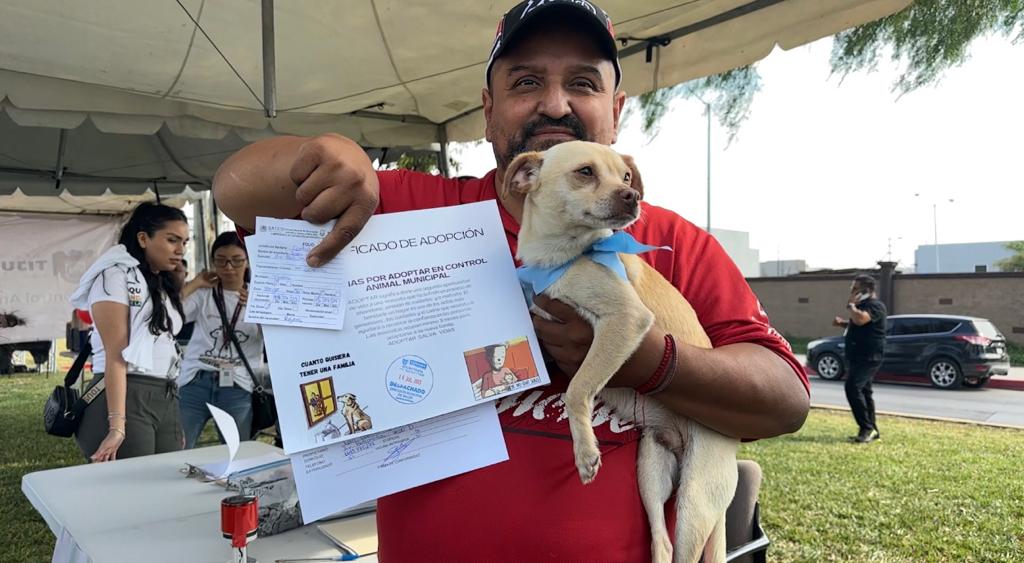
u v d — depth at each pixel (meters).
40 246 12.78
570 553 1.24
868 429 7.66
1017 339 19.39
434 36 3.72
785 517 4.83
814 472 6.12
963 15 7.18
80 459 6.43
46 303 12.92
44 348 13.42
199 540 1.95
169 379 3.57
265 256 1.16
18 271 12.63
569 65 1.51
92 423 3.45
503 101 1.54
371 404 1.18
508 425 1.31
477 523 1.26
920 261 61.03
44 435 7.54
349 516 2.21
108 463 2.93
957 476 5.98
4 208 12.23
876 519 4.77
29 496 2.56
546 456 1.29
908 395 12.22
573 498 1.27
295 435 1.13
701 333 1.49
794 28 3.38
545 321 1.32
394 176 1.61
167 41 3.58
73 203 11.64
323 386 1.16
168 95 4.46
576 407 1.23
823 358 14.61
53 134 5.85
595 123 1.54
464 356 1.25
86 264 13.18
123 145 6.13
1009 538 4.40
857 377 7.66
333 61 4.00
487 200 1.42
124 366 3.31
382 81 4.42
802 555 4.11
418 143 5.51
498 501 1.27
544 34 1.48
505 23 1.54
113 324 3.26
